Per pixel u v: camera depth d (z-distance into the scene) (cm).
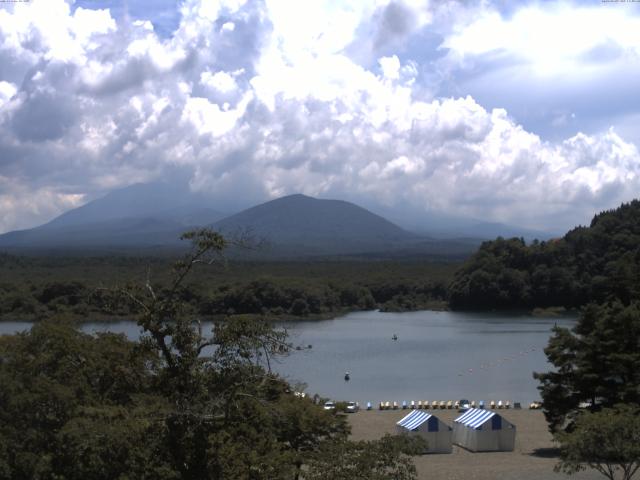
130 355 3055
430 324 18500
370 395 9381
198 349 2909
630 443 3941
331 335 15975
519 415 7906
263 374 2923
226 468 2778
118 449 2659
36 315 13225
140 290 3034
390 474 2919
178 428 2762
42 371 3028
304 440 3981
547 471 5241
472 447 6184
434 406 8431
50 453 2705
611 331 5925
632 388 5650
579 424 4250
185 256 2962
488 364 11925
